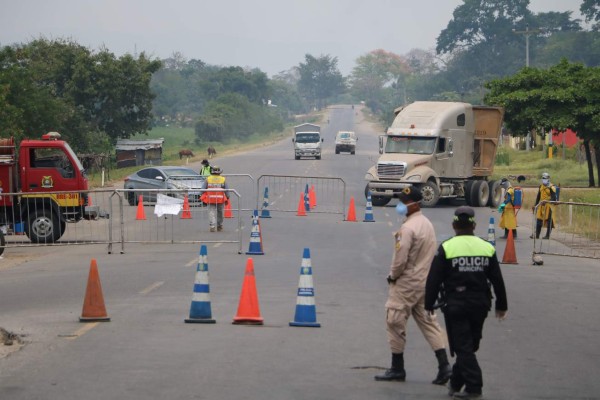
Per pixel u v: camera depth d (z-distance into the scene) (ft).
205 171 261.85
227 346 80.79
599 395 66.33
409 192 68.69
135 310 100.78
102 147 503.20
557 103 349.20
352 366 73.92
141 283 122.31
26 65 460.55
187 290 116.06
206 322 92.48
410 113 272.72
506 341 86.74
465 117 274.57
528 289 122.21
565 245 179.73
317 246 168.14
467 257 62.64
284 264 142.20
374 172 265.54
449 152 268.00
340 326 91.71
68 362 73.87
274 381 68.13
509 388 68.03
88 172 420.36
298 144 563.48
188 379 68.18
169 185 259.19
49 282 125.39
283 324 92.38
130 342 82.28
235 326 90.94
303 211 234.17
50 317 96.68
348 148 642.63
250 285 92.84
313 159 569.23
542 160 506.89
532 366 75.92
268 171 440.04
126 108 551.18
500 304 64.08
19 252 166.71
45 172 177.88
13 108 360.69
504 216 186.91
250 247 155.63
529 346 84.53
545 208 177.27
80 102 525.34
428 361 76.95
